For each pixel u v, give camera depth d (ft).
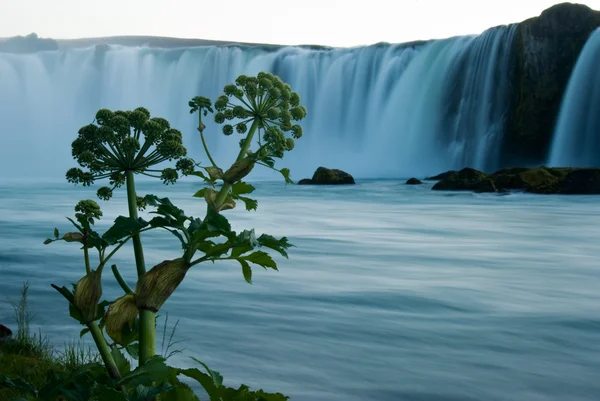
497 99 183.11
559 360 17.39
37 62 219.20
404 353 17.80
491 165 184.24
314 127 202.39
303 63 203.10
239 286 27.78
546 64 174.91
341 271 32.68
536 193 105.50
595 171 104.68
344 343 18.80
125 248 41.52
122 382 5.57
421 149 194.08
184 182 156.76
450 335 19.92
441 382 15.42
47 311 22.50
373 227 56.95
